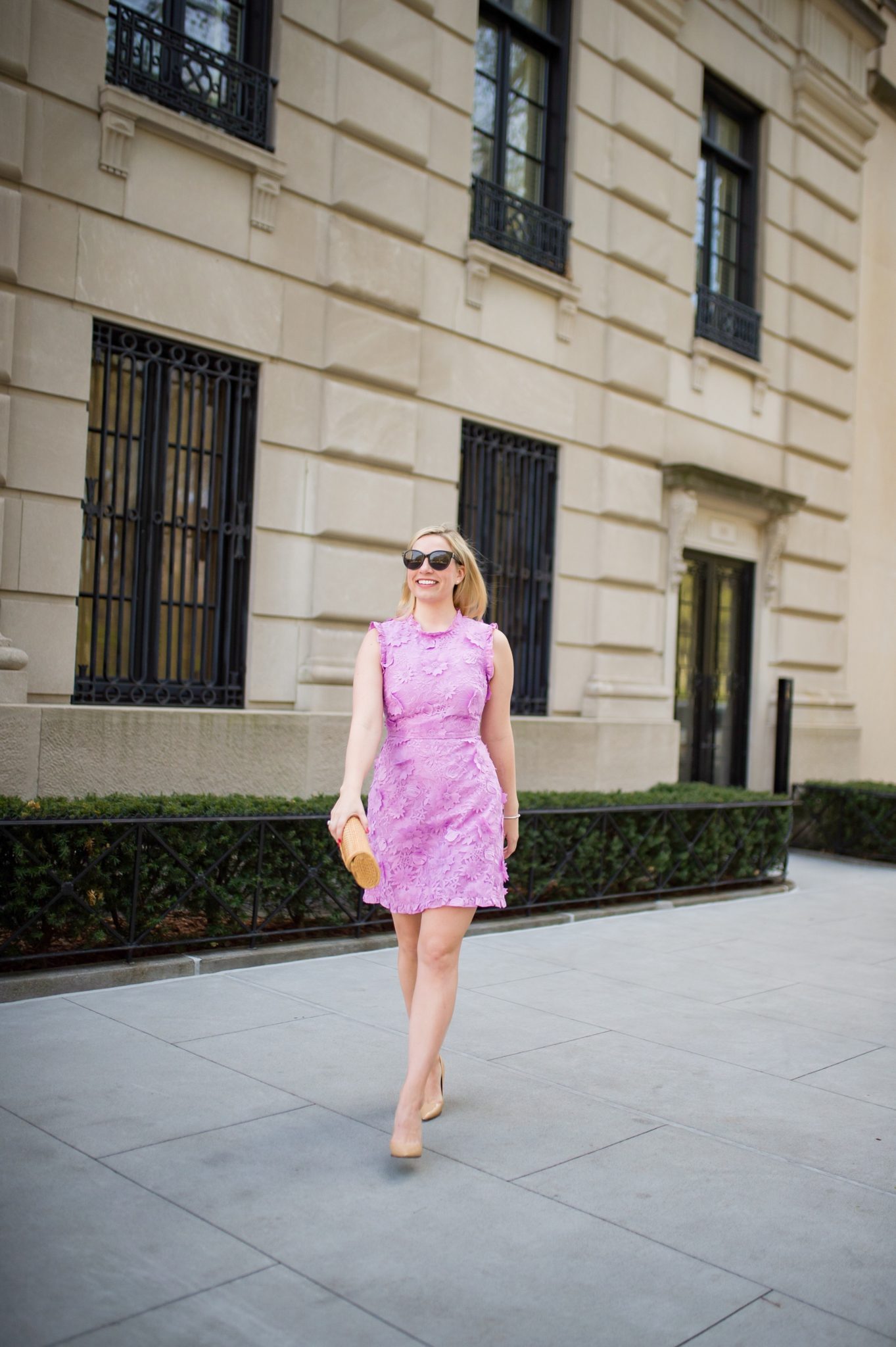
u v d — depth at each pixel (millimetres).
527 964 6258
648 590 11062
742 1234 3113
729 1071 4559
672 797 8773
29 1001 4910
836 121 13492
